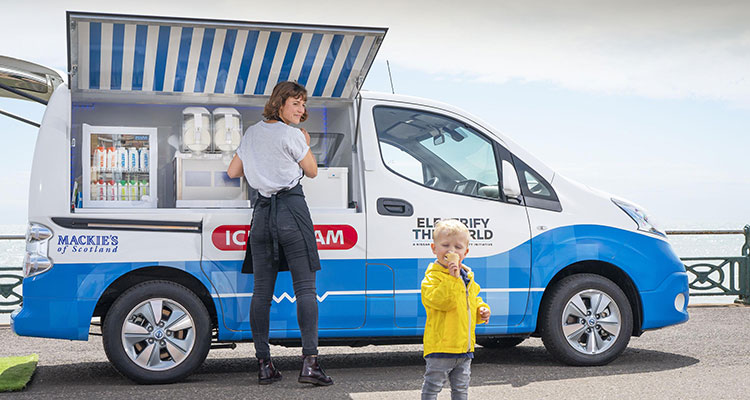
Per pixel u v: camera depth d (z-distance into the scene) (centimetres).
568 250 573
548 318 570
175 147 582
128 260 510
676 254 608
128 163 541
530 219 572
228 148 555
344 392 484
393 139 565
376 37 529
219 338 527
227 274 525
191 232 522
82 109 564
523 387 499
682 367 567
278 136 502
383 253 545
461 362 379
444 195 562
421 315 549
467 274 384
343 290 538
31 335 497
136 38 503
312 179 548
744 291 989
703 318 871
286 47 532
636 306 589
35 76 565
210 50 525
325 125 615
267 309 507
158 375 510
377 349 709
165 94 562
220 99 577
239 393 480
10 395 478
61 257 502
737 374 536
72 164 530
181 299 513
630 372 549
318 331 533
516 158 584
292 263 502
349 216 541
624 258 583
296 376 543
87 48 502
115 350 503
